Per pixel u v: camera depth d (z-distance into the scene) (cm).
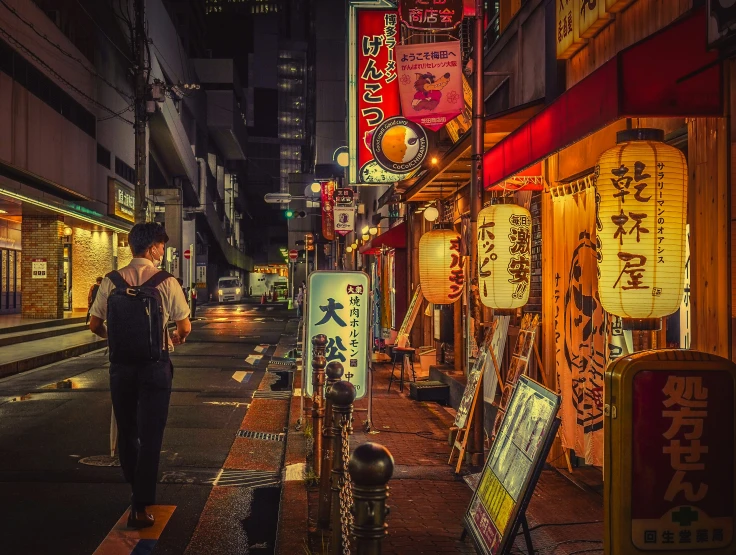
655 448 337
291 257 5456
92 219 2909
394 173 1203
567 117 502
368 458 235
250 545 557
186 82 5819
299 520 565
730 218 459
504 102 1064
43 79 2366
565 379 728
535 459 387
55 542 546
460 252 1211
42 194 2342
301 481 681
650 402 337
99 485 698
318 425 693
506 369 985
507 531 391
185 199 5794
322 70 5188
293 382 1341
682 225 443
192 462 812
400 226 1894
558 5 754
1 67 2003
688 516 337
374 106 1221
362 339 888
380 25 1226
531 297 852
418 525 554
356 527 236
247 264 10269
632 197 440
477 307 758
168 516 618
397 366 1720
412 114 861
